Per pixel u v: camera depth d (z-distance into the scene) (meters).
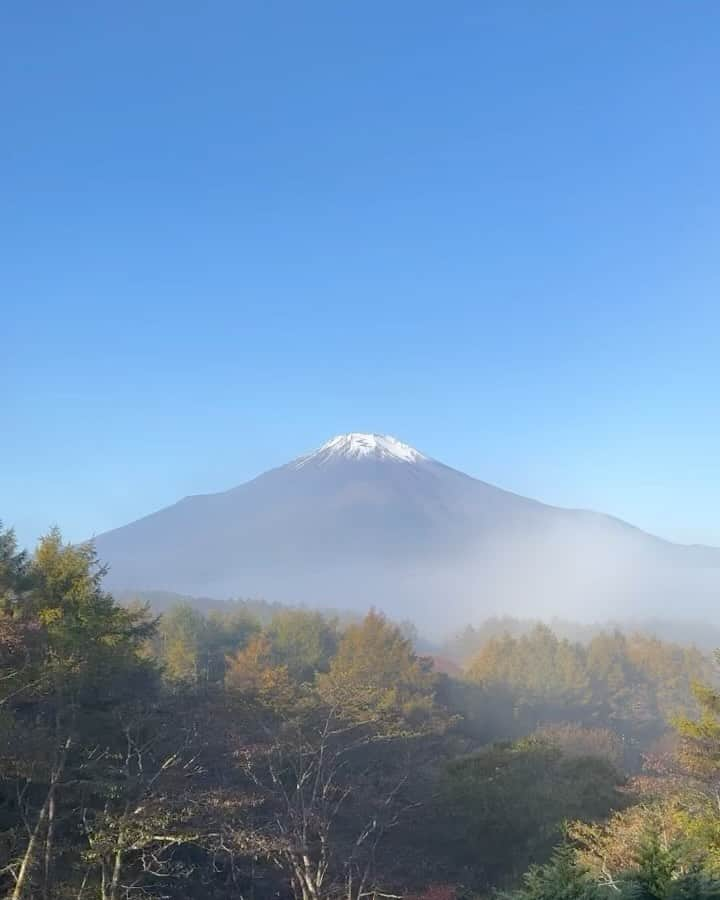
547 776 29.11
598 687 69.88
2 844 18.34
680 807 21.94
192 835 18.83
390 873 25.11
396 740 30.17
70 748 19.05
